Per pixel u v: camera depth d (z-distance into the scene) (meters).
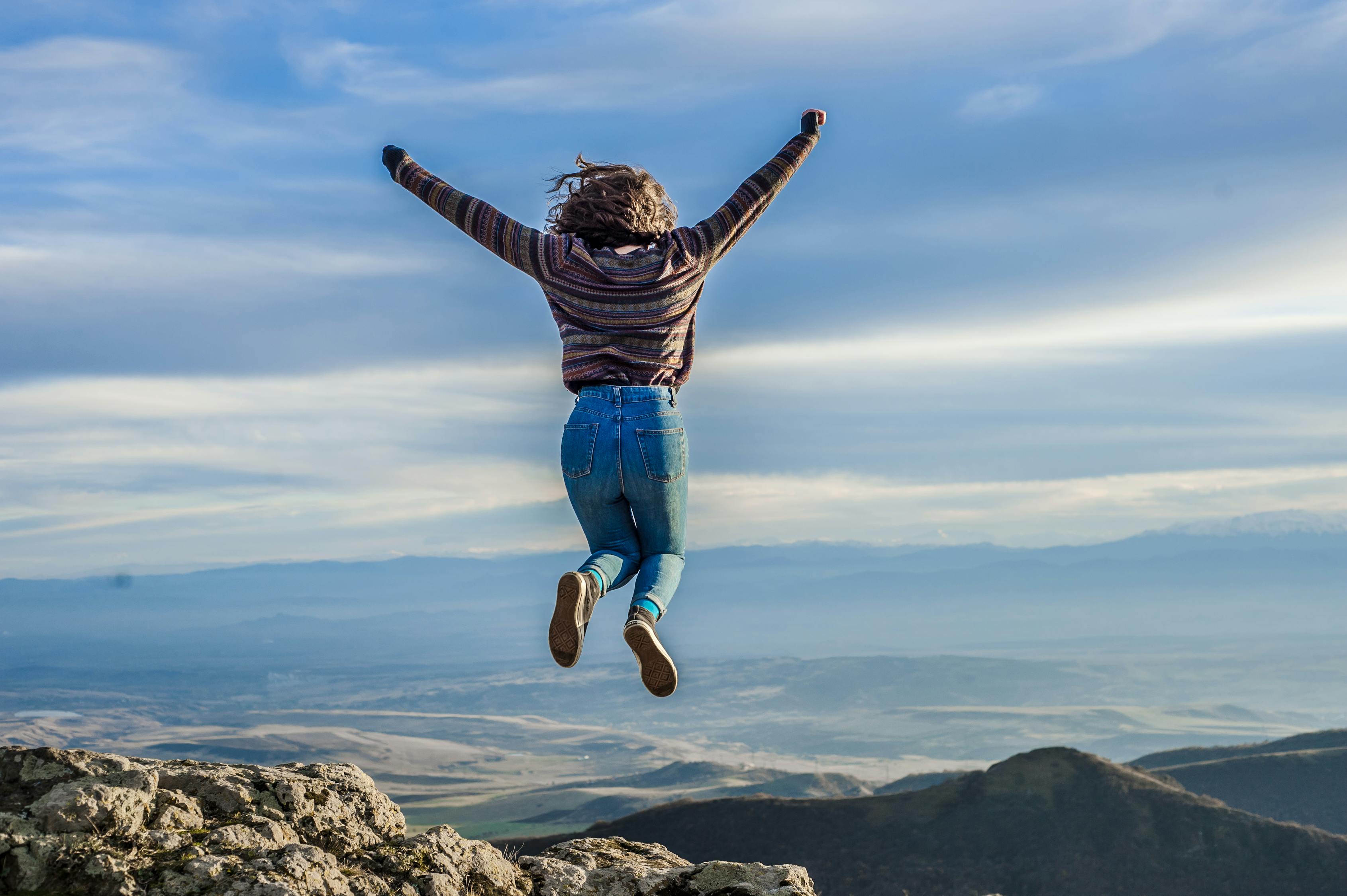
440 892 4.45
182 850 4.21
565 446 4.45
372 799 5.04
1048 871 141.00
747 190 4.62
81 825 4.14
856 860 149.00
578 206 4.53
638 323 4.39
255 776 4.86
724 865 5.13
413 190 4.59
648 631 4.07
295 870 4.12
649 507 4.41
